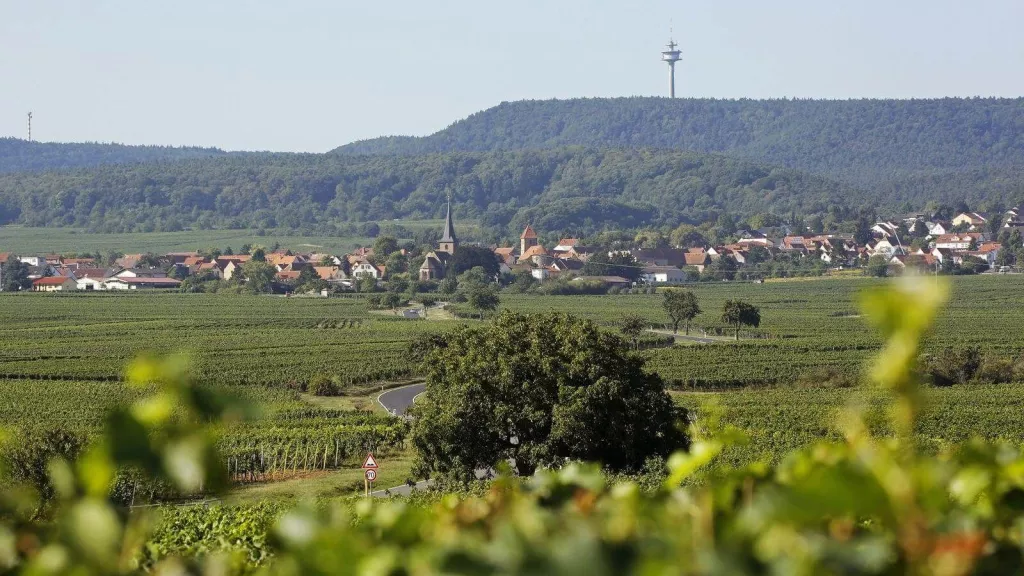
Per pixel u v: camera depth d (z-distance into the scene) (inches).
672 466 417.7
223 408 265.7
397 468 5782.5
